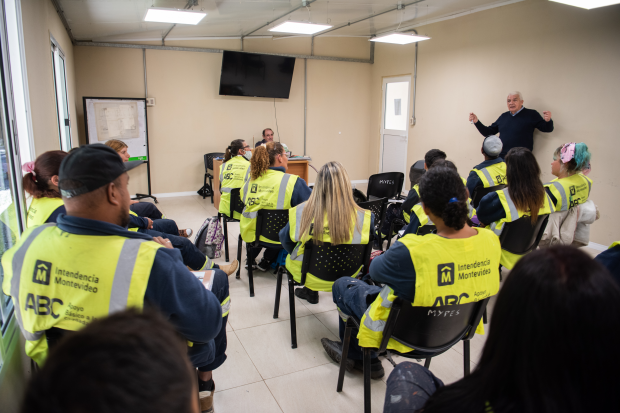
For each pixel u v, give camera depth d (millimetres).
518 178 2246
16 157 1822
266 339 2426
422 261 1284
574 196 2414
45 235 1016
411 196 3105
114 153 1028
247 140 7285
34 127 2305
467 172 6066
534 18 4852
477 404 630
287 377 2068
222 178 3480
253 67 6855
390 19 6211
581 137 4457
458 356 2264
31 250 1008
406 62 7027
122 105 6145
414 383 983
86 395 353
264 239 2816
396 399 956
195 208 6016
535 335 566
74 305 979
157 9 4059
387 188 4121
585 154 2387
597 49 4227
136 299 983
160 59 6480
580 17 4355
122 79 6305
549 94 4766
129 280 982
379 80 7781
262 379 2049
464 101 5965
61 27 4418
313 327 2570
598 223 4363
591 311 544
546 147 4840
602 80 4207
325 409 1843
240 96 7090
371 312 1494
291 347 2338
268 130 6707
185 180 6988
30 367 1576
